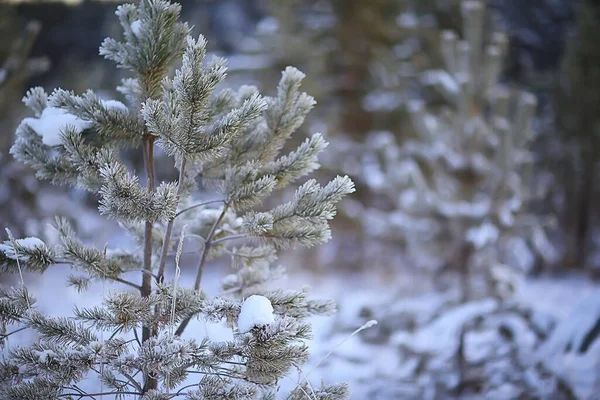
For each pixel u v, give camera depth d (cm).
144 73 218
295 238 220
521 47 2088
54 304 604
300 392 223
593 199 1352
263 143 235
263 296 213
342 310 557
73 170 220
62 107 209
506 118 767
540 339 470
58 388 200
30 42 673
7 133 759
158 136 205
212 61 204
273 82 1523
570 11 2141
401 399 468
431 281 762
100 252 218
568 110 1352
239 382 210
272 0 1595
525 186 715
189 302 213
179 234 256
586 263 1307
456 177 746
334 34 1730
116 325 205
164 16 214
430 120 788
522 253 779
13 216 727
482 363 471
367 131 1698
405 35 1684
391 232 793
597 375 453
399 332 551
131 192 199
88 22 2383
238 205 218
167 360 188
